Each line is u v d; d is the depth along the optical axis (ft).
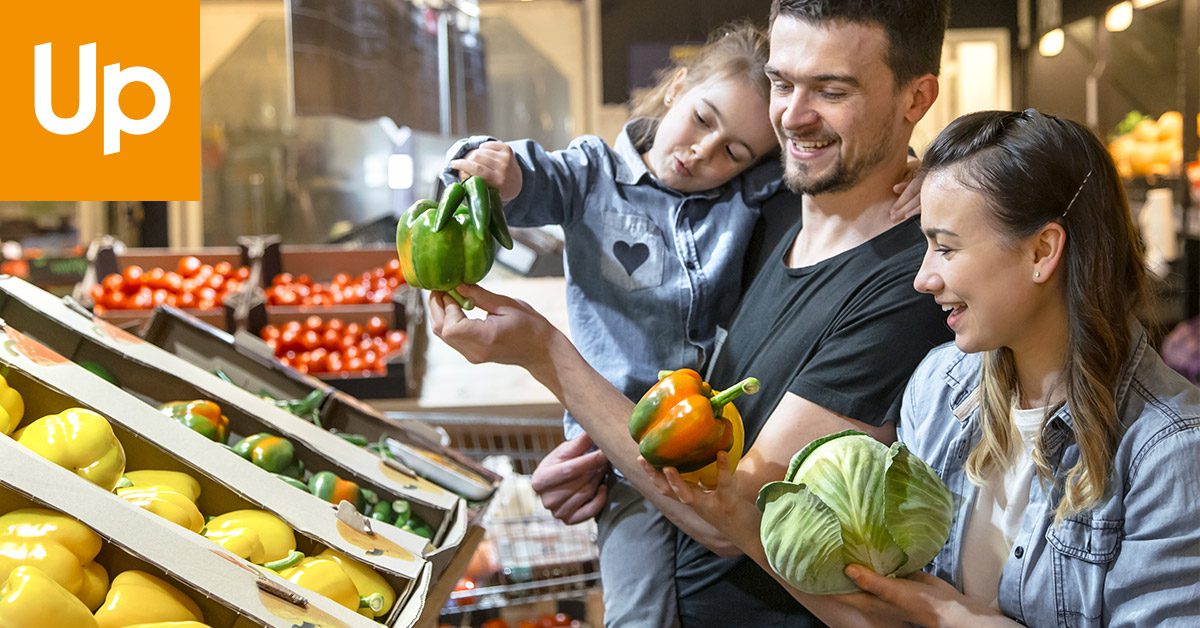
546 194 6.57
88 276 16.08
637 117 7.32
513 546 9.82
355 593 5.44
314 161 23.62
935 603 4.96
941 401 5.54
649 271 6.75
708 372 6.67
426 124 18.69
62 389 5.54
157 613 4.45
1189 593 4.56
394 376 13.21
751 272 6.98
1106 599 4.80
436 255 5.60
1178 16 20.76
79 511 4.51
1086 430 4.75
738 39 6.72
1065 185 4.68
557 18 23.56
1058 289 4.85
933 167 4.91
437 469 8.17
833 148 5.71
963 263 4.82
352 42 15.24
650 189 6.90
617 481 7.03
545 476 6.91
